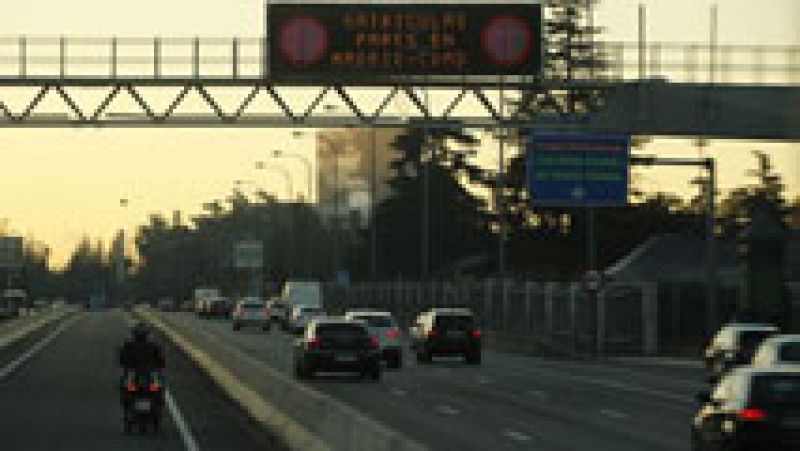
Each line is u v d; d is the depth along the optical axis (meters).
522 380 114.19
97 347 169.00
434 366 138.38
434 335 141.88
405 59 123.31
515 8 124.19
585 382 112.00
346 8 123.31
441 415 79.62
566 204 154.62
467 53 123.81
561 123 133.75
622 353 159.88
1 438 64.56
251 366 84.00
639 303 161.12
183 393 97.81
